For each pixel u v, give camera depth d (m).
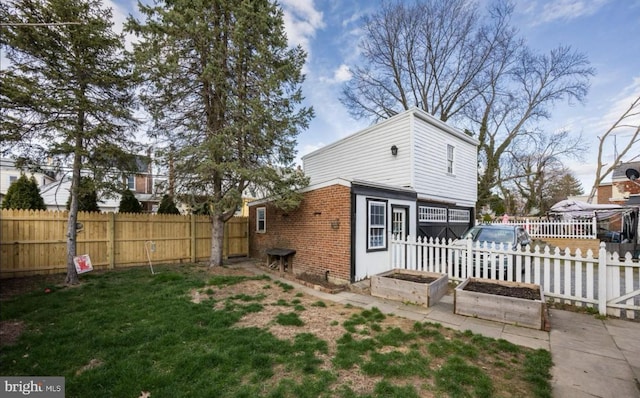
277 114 8.61
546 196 32.91
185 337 4.11
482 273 7.18
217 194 8.55
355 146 12.34
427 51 21.28
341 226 7.90
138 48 7.63
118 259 9.35
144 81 7.81
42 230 8.15
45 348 3.74
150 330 4.28
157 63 7.55
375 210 8.51
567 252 5.81
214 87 8.34
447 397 2.81
